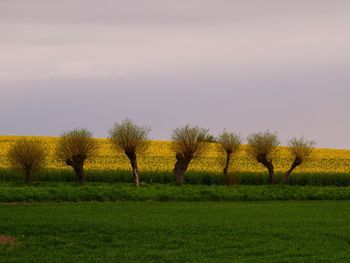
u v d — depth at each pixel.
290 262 33.09
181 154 79.38
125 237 39.81
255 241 38.88
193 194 66.44
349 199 70.94
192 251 36.09
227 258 34.31
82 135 75.94
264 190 71.19
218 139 83.06
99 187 65.31
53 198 60.19
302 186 81.38
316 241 39.25
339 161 114.38
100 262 33.12
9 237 39.25
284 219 49.06
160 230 42.19
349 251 36.31
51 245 37.50
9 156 73.88
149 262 33.12
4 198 58.50
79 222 44.31
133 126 77.62
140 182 78.94
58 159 77.94
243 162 104.94
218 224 45.00
